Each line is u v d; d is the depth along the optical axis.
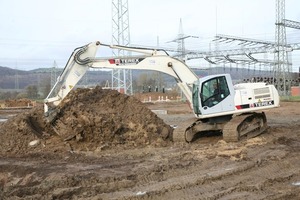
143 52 14.98
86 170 10.04
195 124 14.74
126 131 14.44
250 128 14.70
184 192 7.86
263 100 14.70
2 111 39.59
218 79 14.51
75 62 14.17
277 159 10.77
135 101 16.06
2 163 11.12
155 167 10.00
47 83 76.00
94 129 13.70
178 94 69.69
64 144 13.29
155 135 14.59
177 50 52.97
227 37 52.06
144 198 7.51
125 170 9.94
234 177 9.04
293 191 7.87
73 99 15.09
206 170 9.65
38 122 14.69
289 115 27.47
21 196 7.91
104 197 7.59
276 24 48.12
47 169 10.25
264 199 7.34
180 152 12.20
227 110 14.40
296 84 69.69
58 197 7.70
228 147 12.62
